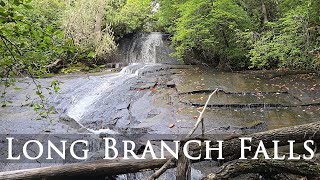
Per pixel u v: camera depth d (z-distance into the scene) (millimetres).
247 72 8859
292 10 8383
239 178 3682
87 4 11688
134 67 9930
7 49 2506
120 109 6441
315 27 7957
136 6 13875
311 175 3510
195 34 9289
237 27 9289
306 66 8539
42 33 2311
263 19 10438
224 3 8945
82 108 6680
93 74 9391
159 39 13523
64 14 11195
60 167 3555
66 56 9484
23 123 5766
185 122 5590
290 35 7988
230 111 6008
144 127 5539
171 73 8906
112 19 12797
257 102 6219
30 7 2154
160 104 6520
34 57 2555
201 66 10070
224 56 9672
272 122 5438
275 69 9016
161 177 4000
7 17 2141
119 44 12961
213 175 3410
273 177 3660
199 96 6738
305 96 6434
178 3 10742
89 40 10852
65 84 8102
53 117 6133
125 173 3707
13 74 2764
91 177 3729
